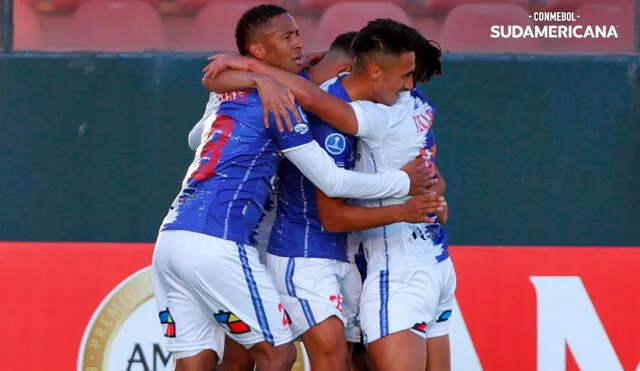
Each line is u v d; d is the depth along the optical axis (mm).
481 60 20719
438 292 15180
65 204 20797
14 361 18641
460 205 20812
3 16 20859
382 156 14703
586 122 20766
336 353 14969
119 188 20812
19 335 18719
